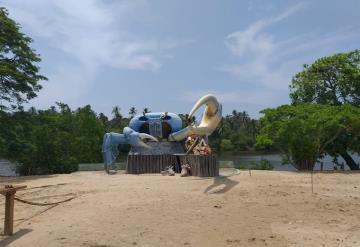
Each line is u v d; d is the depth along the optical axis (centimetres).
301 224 1065
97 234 931
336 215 1169
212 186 1609
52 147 3033
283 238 941
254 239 927
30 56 2708
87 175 2186
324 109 2725
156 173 2184
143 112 2408
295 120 2633
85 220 1058
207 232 971
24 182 1941
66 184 1789
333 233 991
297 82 3309
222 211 1172
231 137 9075
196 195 1409
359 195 1502
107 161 2284
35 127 2994
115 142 2317
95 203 1289
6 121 2716
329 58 3117
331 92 3209
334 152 2962
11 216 954
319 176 2119
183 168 2022
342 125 2552
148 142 2311
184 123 2406
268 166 3112
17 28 2631
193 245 881
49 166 3059
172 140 2317
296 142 2709
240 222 1062
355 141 2880
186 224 1030
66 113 3628
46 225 1025
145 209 1184
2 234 952
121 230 966
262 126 2936
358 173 2372
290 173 2291
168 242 895
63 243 866
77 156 3278
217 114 2072
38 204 1134
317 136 2673
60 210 1209
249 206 1245
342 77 3091
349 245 903
